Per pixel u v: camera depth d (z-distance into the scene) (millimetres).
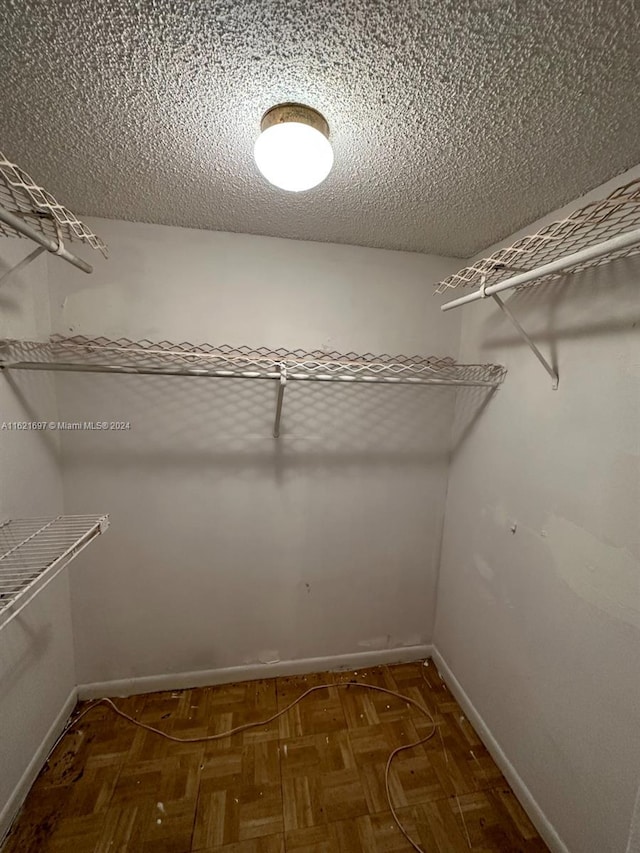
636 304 860
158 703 1569
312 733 1444
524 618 1227
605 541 931
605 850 913
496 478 1387
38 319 1244
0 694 1076
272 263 1456
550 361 1125
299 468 1604
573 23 550
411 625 1840
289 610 1709
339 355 1555
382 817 1163
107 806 1174
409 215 1211
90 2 542
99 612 1528
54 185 1074
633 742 849
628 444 875
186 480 1517
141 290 1374
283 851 1072
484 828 1142
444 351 1647
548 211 1141
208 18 561
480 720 1445
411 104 719
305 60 630
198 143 872
